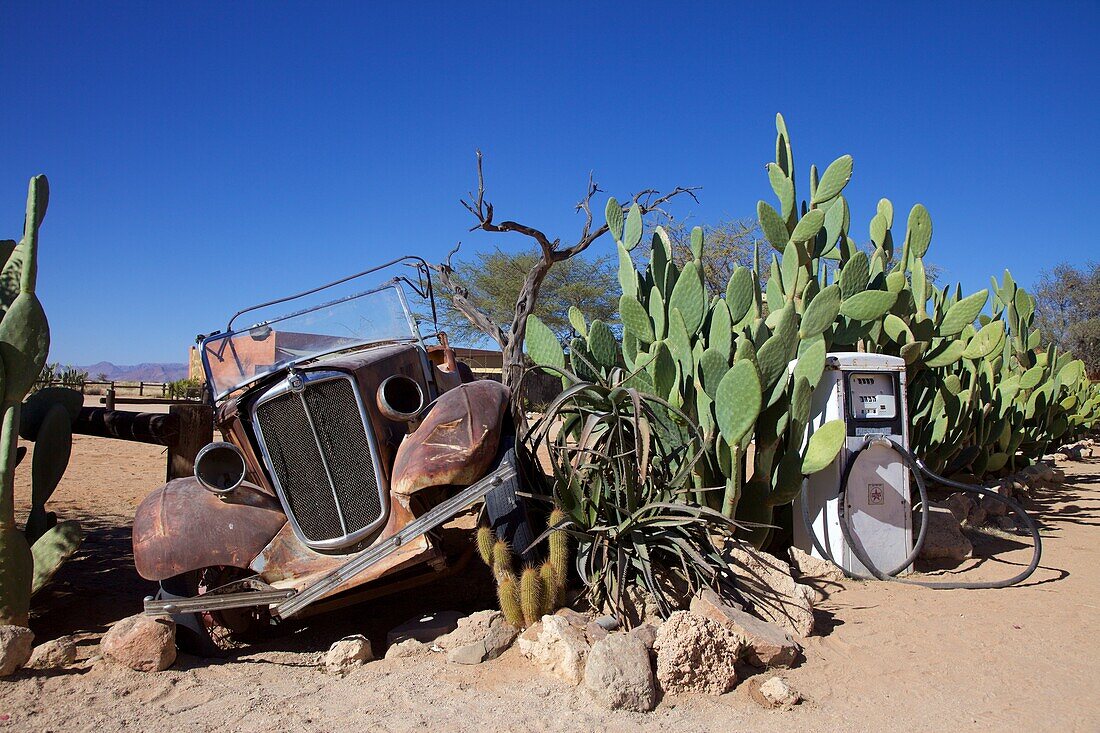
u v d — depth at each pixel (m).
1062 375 11.52
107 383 41.91
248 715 3.58
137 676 4.05
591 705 3.65
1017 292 10.56
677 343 5.86
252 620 5.21
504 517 4.61
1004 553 6.68
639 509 4.86
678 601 4.65
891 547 6.01
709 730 3.44
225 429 5.20
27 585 4.55
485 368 27.69
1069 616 4.96
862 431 5.96
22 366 4.54
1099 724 3.52
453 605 5.46
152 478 12.17
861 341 7.51
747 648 4.09
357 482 4.71
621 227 7.34
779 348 5.38
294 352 5.90
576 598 4.73
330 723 3.51
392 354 5.22
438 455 4.54
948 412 8.02
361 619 5.31
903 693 3.85
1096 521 8.15
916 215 8.03
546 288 32.47
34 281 4.68
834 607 5.13
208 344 5.72
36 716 3.57
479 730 3.42
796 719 3.56
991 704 3.73
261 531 4.65
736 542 5.08
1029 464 11.15
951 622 4.86
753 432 5.64
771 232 6.82
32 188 4.72
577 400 6.00
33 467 5.46
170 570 4.34
